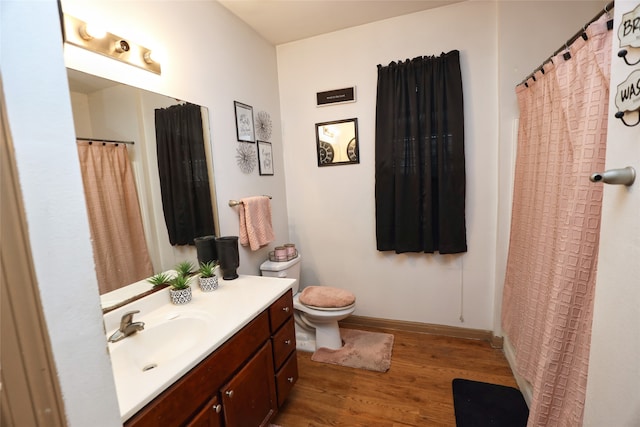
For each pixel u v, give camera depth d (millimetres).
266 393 1441
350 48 2385
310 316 2174
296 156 2684
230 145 1996
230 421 1173
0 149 380
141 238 1389
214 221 1844
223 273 1766
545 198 1416
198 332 1249
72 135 460
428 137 2172
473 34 2076
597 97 991
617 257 641
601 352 692
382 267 2549
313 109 2566
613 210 660
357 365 2051
